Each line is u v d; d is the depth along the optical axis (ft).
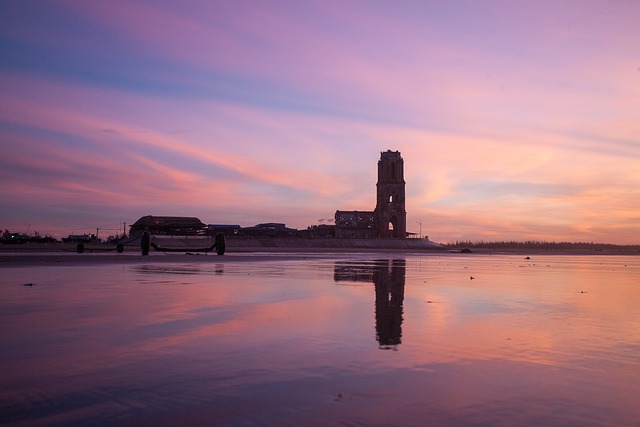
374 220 598.75
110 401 30.09
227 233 530.68
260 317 60.80
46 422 26.78
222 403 30.04
